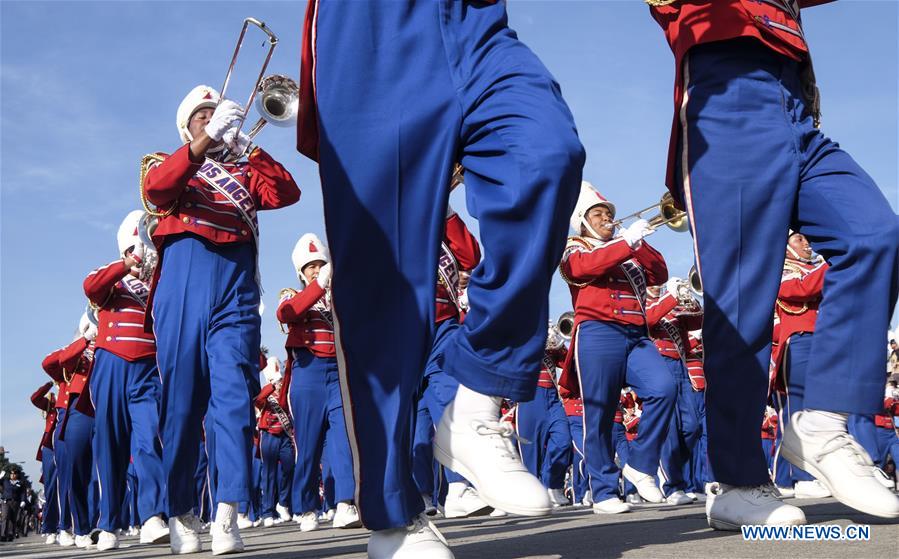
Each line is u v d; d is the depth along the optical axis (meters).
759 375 3.09
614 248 6.29
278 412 12.58
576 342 6.53
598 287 6.49
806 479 7.90
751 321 3.08
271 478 12.53
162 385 4.84
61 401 9.34
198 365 4.83
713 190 3.09
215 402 4.67
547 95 2.27
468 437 2.32
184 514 4.98
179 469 4.89
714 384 3.13
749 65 3.10
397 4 2.44
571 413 10.98
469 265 6.00
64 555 6.61
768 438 11.32
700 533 3.12
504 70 2.32
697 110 3.13
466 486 6.77
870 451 6.80
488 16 2.42
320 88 2.46
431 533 2.34
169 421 4.83
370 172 2.40
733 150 3.08
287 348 8.03
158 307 4.86
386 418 2.36
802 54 3.13
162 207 4.86
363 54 2.44
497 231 2.23
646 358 6.47
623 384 6.62
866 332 2.90
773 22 3.07
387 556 2.30
